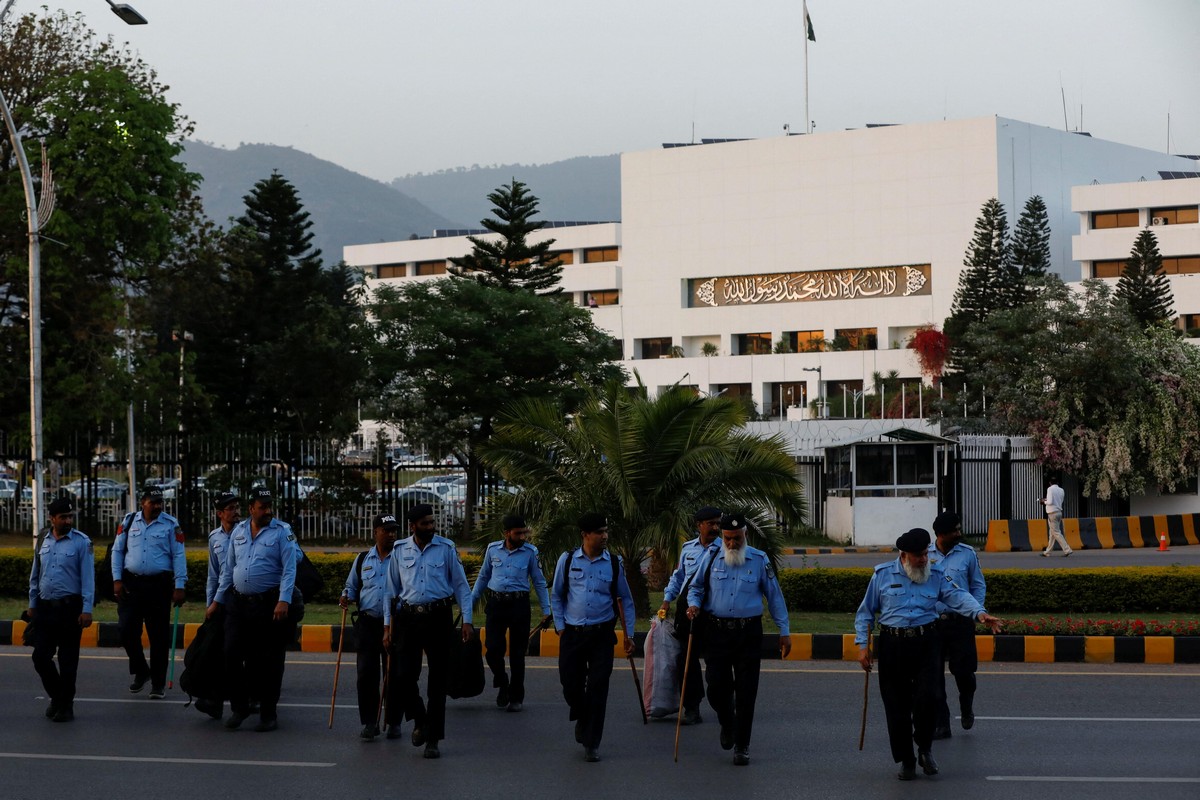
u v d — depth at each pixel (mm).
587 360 41281
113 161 35688
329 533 33375
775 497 17750
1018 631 15680
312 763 9727
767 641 15625
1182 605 18422
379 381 40781
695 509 17516
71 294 36344
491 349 39875
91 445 34281
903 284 92125
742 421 18266
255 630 11039
